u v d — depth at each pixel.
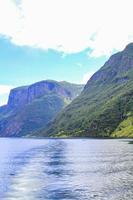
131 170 82.25
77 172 80.62
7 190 56.97
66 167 92.00
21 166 96.75
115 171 80.94
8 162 111.19
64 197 51.12
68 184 62.62
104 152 146.75
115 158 115.50
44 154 148.50
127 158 114.25
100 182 64.50
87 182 64.75
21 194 53.62
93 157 122.88
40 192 55.16
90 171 82.12
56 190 56.69
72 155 137.00
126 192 54.28
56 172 81.12
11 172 81.81
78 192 54.84
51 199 49.94
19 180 67.88
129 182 64.00
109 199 49.09
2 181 66.62
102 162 103.25
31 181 66.62
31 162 109.44
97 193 53.75
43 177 72.38
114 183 63.12
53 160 115.50
